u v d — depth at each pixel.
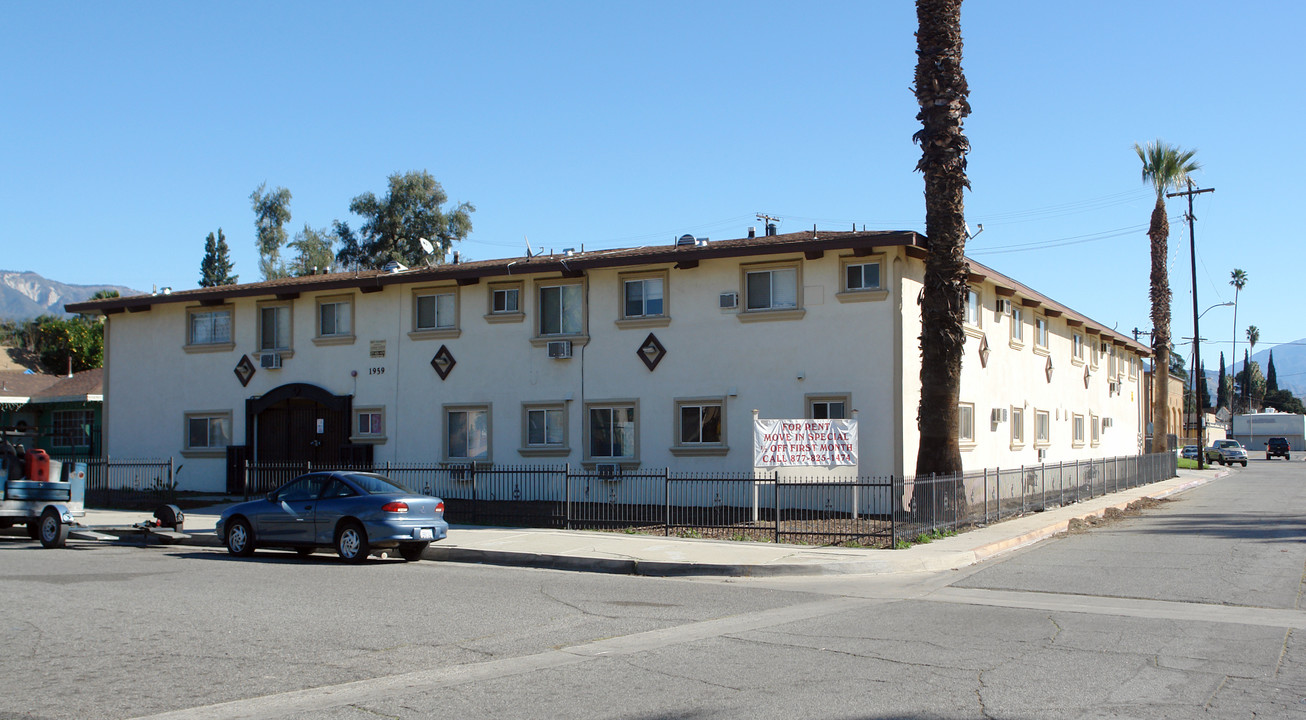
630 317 24.52
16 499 17.94
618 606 11.50
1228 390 146.50
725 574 14.45
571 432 24.95
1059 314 33.22
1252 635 9.65
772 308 23.05
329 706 7.06
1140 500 27.48
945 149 19.61
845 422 19.64
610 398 24.58
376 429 27.25
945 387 19.52
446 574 14.54
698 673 8.05
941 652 8.86
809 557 15.14
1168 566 14.62
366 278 27.03
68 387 37.00
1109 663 8.40
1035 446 31.58
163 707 7.04
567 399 24.98
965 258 19.94
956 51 19.75
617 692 7.43
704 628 10.10
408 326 27.11
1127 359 48.03
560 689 7.53
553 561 15.63
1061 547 17.30
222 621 10.38
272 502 16.98
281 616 10.70
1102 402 41.88
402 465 26.09
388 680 7.84
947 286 19.59
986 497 20.08
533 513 20.56
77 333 66.81
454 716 6.80
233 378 29.20
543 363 25.42
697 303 23.84
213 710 6.96
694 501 23.31
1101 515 23.09
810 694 7.37
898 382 21.70
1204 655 8.71
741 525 18.97
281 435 28.66
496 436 25.80
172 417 29.95
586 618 10.67
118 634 9.66
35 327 82.19
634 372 24.38
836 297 22.39
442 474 26.09
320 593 12.44
